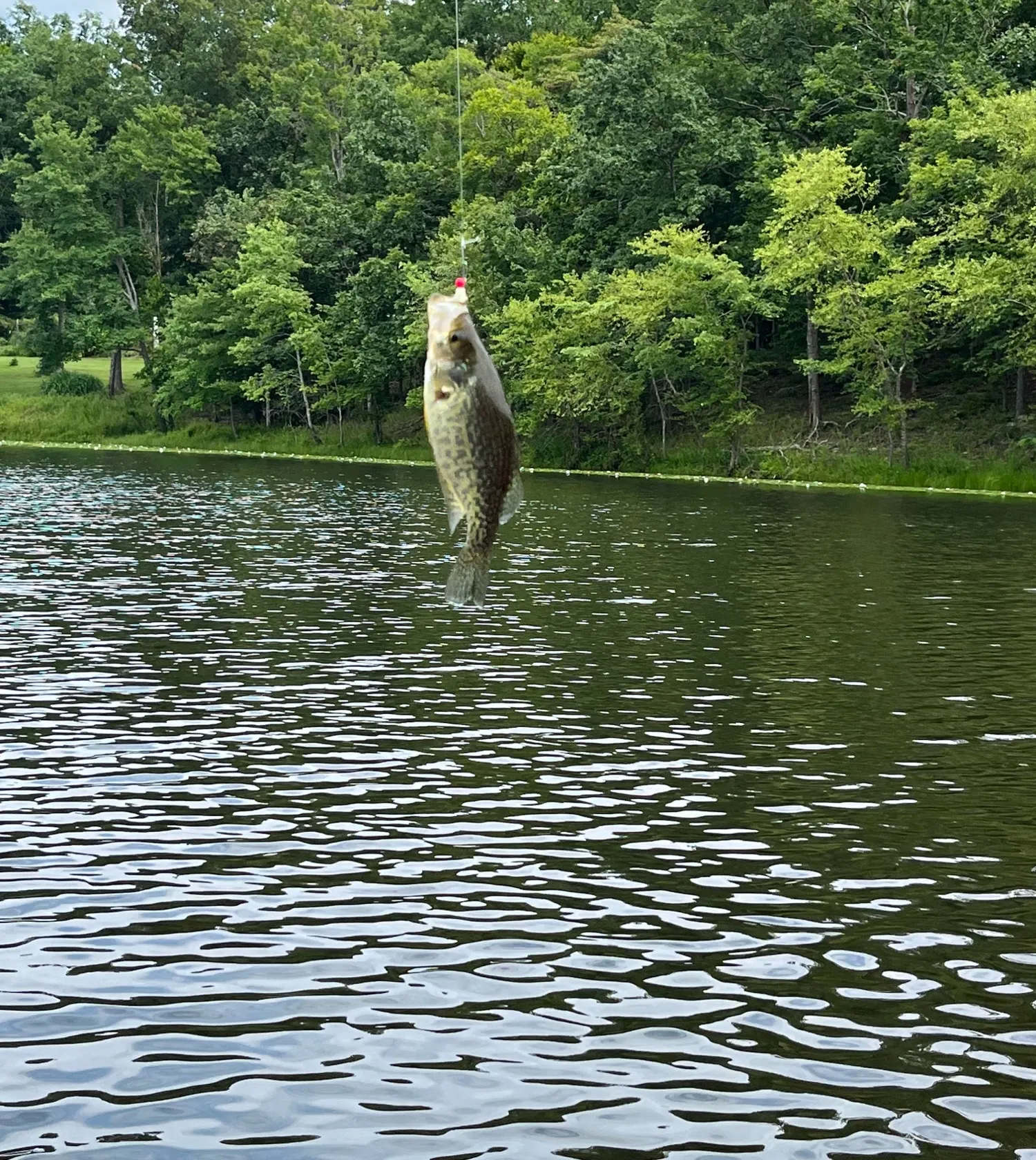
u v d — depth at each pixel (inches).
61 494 1857.8
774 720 591.2
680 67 2711.6
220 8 4626.0
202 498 1803.6
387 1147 258.8
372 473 2361.0
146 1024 308.3
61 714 590.2
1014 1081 286.7
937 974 339.3
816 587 988.6
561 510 1659.7
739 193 2576.3
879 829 448.8
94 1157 255.1
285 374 3147.1
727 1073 288.5
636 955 348.2
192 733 561.3
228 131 4244.6
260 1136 263.0
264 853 420.5
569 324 2498.8
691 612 877.2
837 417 2385.6
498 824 450.0
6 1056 293.3
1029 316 2046.0
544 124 3127.5
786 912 378.0
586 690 647.8
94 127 4003.4
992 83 2279.8
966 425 2222.0
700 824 451.5
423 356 2918.3
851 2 2524.6
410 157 3393.2
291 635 787.4
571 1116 270.8
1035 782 501.4
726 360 2362.2
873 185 2183.8
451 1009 317.1
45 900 380.5
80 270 3823.8
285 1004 319.0
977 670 695.1
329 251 3284.9
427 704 616.4
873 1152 258.5
